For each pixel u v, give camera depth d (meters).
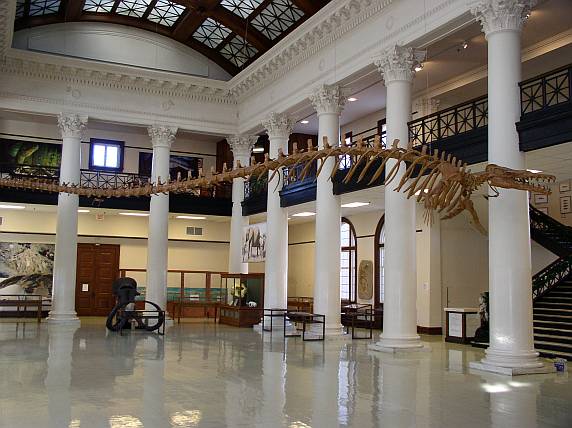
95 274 25.31
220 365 10.85
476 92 17.95
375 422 6.61
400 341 13.19
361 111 21.80
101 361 11.07
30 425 6.20
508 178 7.06
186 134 25.97
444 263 18.73
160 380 9.10
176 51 22.56
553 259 17.58
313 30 16.70
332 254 16.62
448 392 8.47
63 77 20.53
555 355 12.06
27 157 23.84
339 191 16.53
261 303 19.95
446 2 12.59
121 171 25.27
